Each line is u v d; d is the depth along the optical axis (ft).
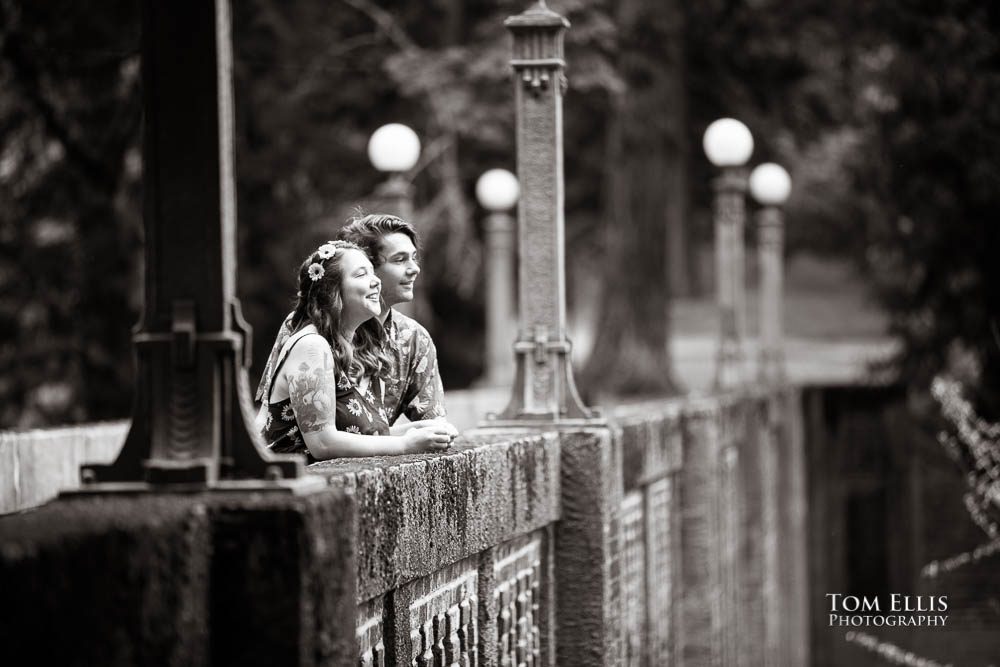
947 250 79.82
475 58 89.92
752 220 114.73
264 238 91.35
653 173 82.17
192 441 12.24
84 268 81.25
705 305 144.36
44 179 80.07
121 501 11.82
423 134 96.32
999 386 76.02
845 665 67.21
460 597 18.35
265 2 88.53
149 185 12.45
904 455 68.08
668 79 82.38
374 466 14.90
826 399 70.18
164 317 12.43
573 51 81.87
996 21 80.07
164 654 11.01
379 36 94.22
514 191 73.72
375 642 14.97
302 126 92.02
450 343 109.09
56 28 76.23
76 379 81.97
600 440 23.91
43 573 9.77
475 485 18.31
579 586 23.91
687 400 43.55
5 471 28.17
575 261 123.54
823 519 69.82
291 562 11.66
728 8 87.04
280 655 11.65
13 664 9.52
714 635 40.22
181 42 12.32
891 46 81.87
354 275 20.04
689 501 38.86
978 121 77.77
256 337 90.12
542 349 24.52
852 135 102.42
